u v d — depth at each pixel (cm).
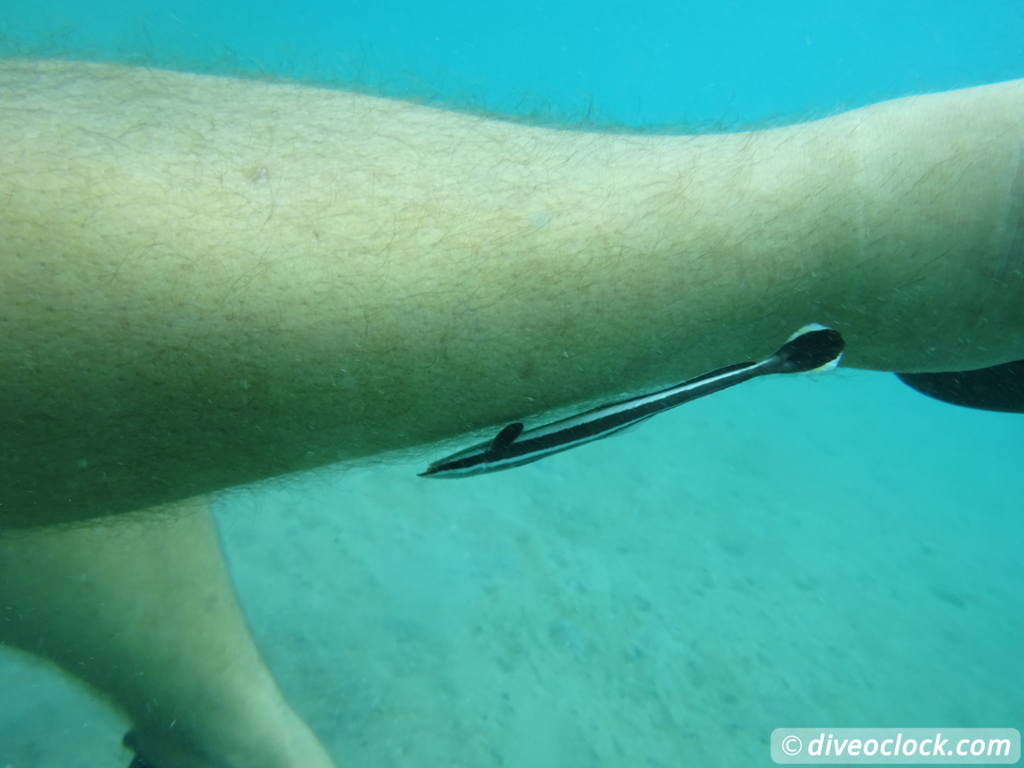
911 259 20
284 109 20
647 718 93
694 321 20
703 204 20
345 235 17
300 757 48
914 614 138
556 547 120
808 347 20
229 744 45
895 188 20
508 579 109
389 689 85
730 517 150
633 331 19
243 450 18
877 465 215
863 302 21
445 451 20
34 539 34
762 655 111
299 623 90
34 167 16
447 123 21
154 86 19
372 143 19
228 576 45
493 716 86
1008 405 23
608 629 106
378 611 95
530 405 20
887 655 122
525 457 20
